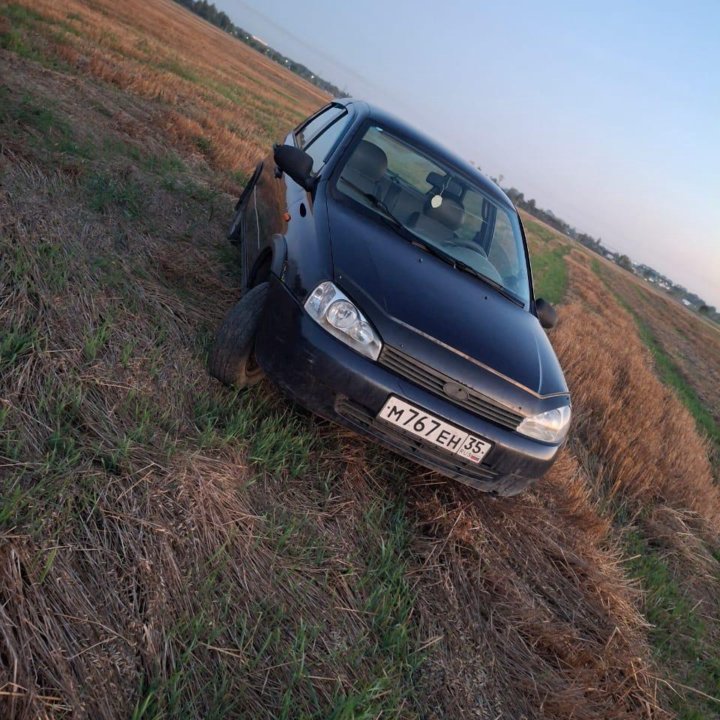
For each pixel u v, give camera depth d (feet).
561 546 12.82
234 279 15.80
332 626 8.05
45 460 7.49
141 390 9.71
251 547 8.26
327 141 14.10
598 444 21.18
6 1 38.96
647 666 10.79
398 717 7.51
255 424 10.44
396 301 9.82
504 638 9.70
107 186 16.17
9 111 17.56
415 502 11.11
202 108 41.42
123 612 6.46
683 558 17.17
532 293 13.99
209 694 6.45
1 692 5.15
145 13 120.26
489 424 9.78
